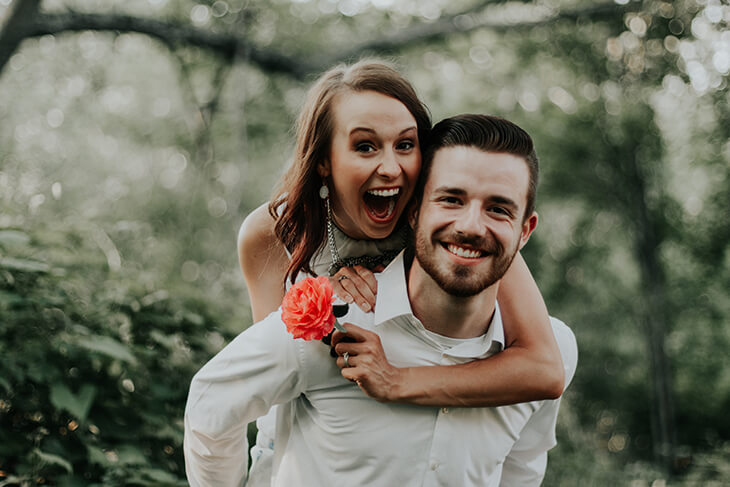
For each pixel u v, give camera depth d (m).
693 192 12.12
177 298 3.45
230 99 9.48
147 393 3.03
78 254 3.31
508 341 1.75
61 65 9.00
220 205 9.91
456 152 1.57
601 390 13.72
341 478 1.68
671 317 12.48
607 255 12.62
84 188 8.06
